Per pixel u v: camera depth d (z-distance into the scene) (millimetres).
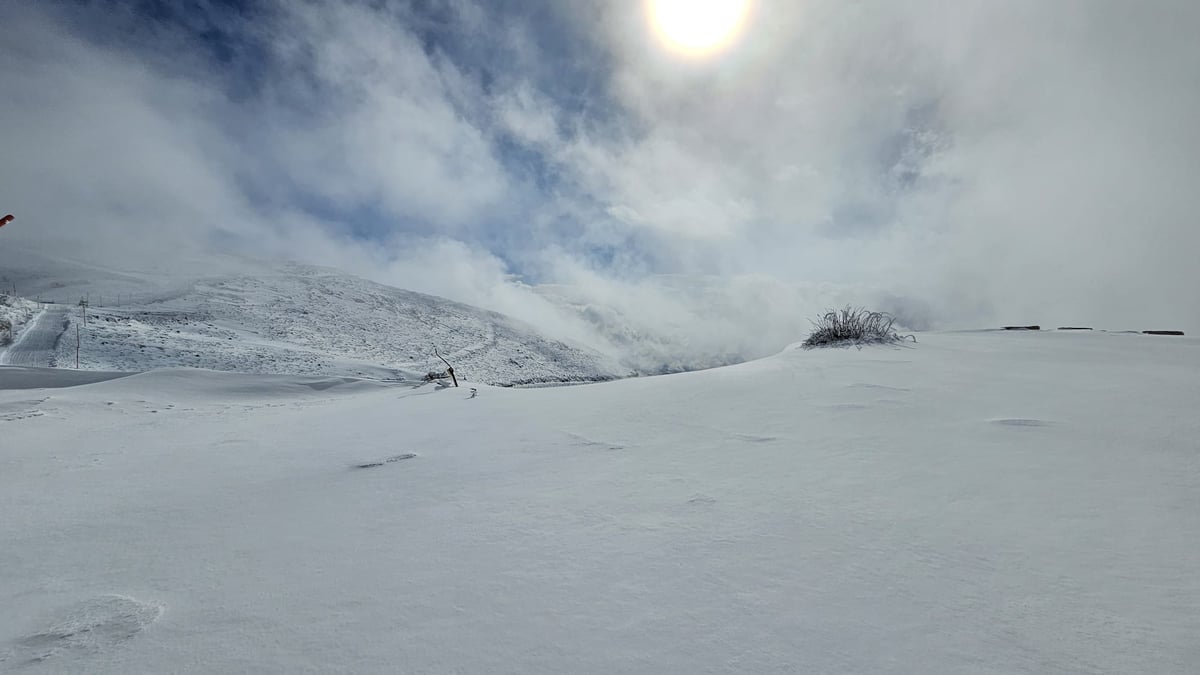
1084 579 1331
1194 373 4328
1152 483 1960
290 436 4355
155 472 3242
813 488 2109
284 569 1632
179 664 1139
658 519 1884
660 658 1087
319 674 1078
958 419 3051
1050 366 4922
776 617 1222
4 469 3361
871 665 1038
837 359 5820
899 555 1507
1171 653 1038
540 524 1901
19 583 1614
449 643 1174
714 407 3877
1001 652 1062
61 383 13094
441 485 2512
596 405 4465
